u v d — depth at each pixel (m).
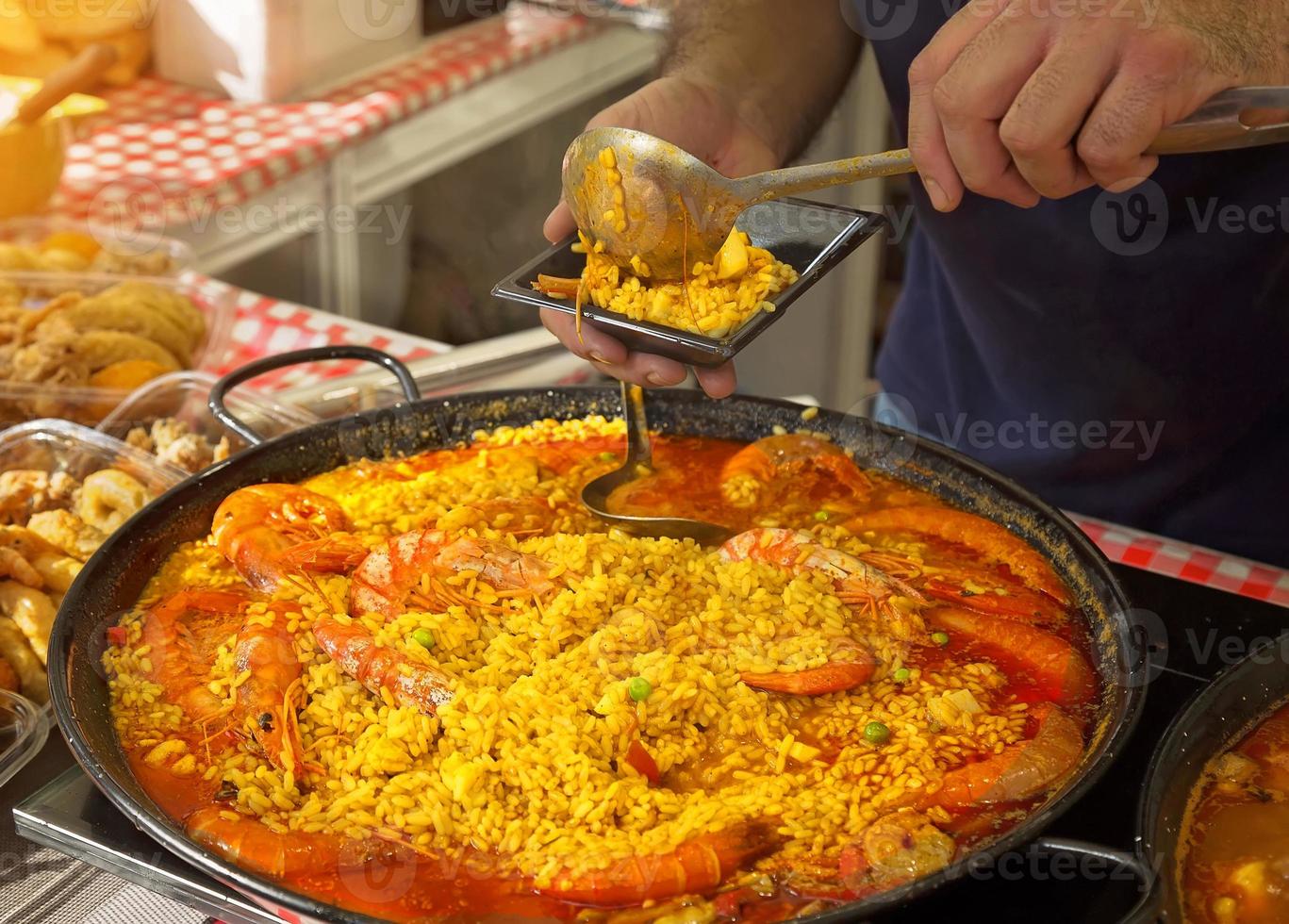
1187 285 1.03
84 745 0.73
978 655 0.83
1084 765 0.73
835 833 0.73
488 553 0.84
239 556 0.86
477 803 0.73
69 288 1.17
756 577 0.85
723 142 1.00
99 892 0.75
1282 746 0.75
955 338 1.17
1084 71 0.71
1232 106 0.71
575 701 0.78
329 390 1.06
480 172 2.01
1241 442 1.07
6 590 0.86
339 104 1.68
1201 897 0.70
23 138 1.27
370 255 1.79
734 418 0.98
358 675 0.79
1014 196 0.76
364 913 0.70
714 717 0.78
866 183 1.93
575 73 2.01
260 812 0.74
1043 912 0.70
